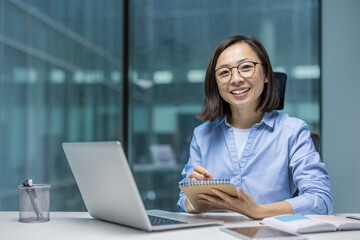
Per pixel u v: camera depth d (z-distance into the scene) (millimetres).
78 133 4023
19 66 3943
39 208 1199
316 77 3461
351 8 2965
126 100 3375
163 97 4062
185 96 4066
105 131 4047
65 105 4027
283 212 1240
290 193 1641
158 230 1020
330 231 1008
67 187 4027
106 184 1068
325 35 2992
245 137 1710
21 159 3877
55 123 3998
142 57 4109
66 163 4020
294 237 901
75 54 4090
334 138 2936
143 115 4035
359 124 2914
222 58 1605
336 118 2941
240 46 1595
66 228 1093
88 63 4102
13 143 3869
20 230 1069
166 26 4117
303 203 1285
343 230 1023
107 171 1041
